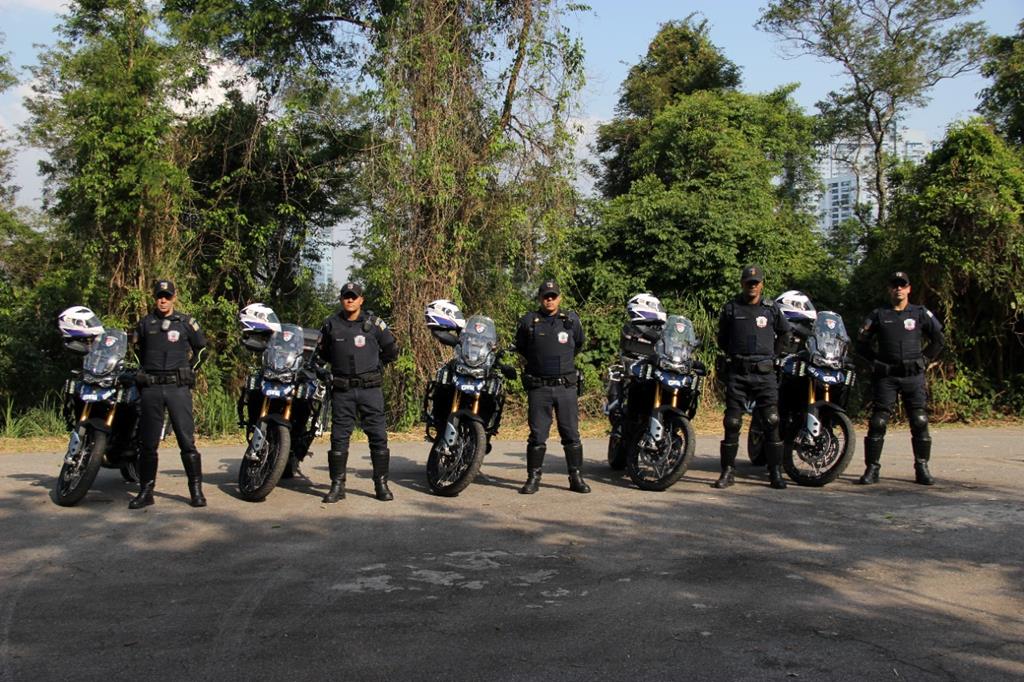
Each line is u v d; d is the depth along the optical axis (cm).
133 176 1480
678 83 2950
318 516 718
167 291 751
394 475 930
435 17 1507
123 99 1491
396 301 1495
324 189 1845
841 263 2067
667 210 1709
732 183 1861
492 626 461
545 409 822
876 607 489
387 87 1488
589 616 475
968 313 1583
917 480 869
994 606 493
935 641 439
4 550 611
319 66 1827
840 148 2594
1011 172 1497
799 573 554
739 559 585
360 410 786
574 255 1730
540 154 1559
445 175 1473
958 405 1550
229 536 650
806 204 2652
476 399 802
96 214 1495
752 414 954
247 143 1678
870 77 2381
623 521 698
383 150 1505
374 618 473
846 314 1747
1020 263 1483
